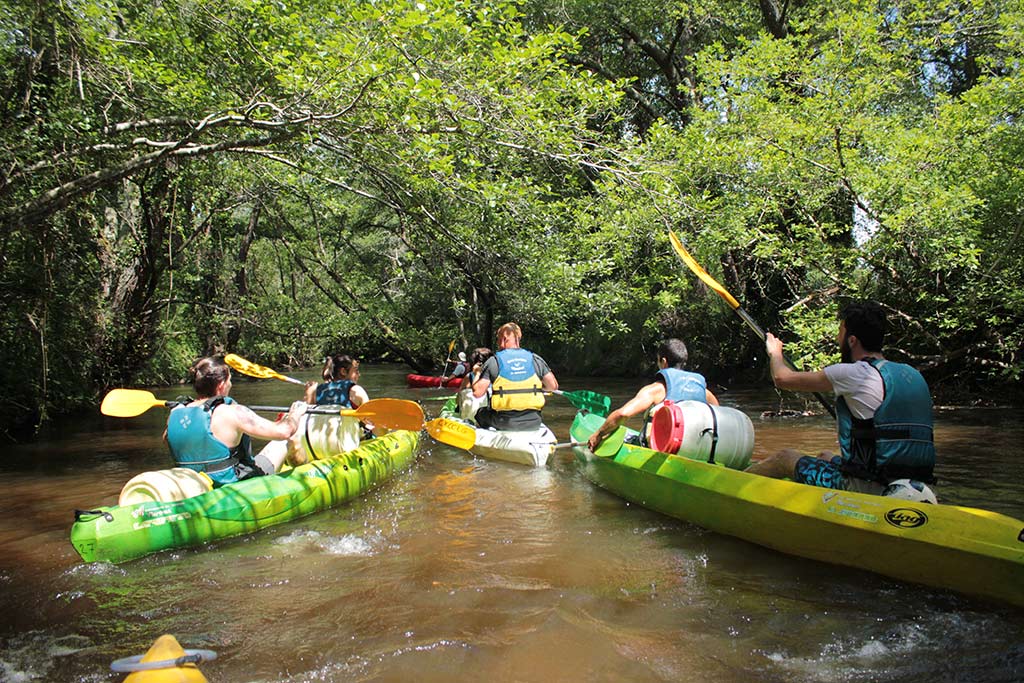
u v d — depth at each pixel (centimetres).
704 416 421
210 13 602
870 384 319
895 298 934
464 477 536
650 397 461
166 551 355
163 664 153
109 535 337
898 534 289
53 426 917
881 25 983
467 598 286
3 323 834
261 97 612
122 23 677
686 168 835
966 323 857
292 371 2270
